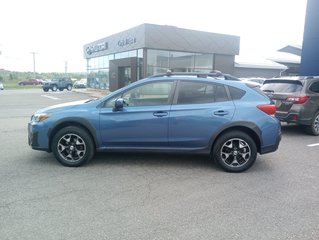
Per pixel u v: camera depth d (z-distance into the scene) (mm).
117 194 4277
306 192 4469
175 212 3760
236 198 4215
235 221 3557
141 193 4332
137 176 5027
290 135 8969
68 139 5410
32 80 66062
